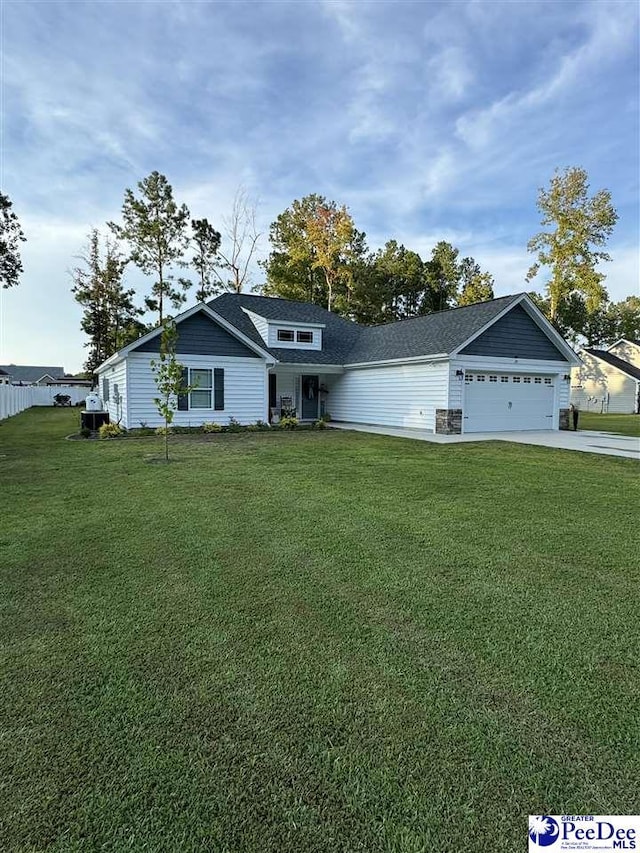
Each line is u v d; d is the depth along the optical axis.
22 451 10.70
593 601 3.35
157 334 14.73
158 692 2.36
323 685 2.41
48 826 1.65
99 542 4.48
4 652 2.70
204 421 15.77
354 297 37.09
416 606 3.26
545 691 2.38
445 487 6.99
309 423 18.66
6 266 26.44
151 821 1.68
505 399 16.16
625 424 21.14
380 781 1.84
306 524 5.09
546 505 5.96
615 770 1.89
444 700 2.31
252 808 1.73
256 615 3.13
